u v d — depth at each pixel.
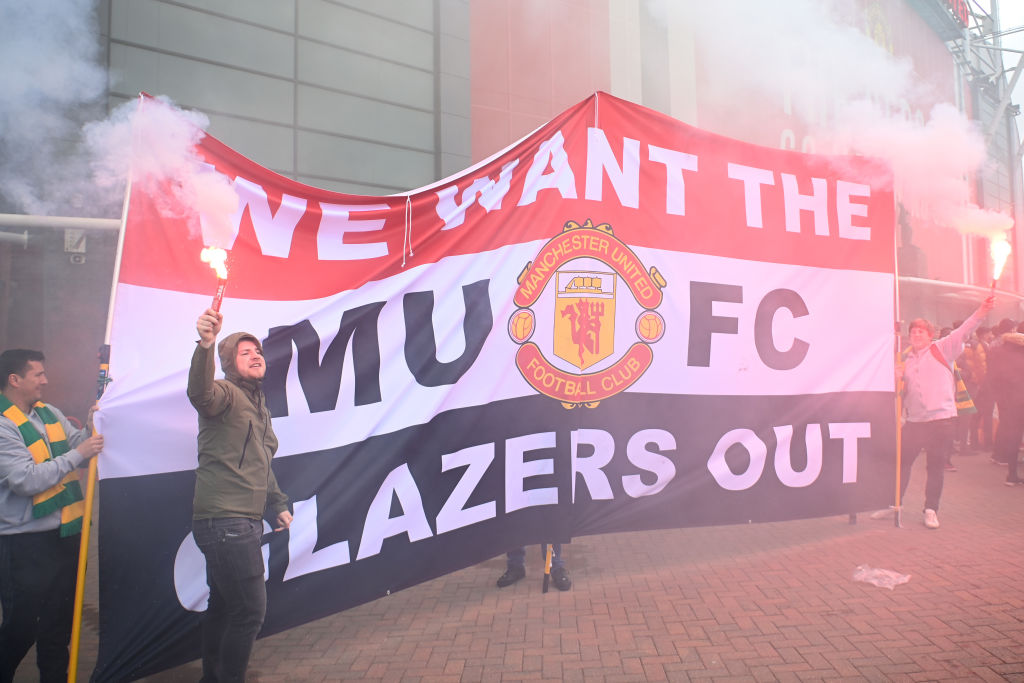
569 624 3.64
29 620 2.77
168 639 2.94
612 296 4.47
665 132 4.73
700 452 4.68
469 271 4.04
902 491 5.52
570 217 4.38
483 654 3.30
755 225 4.97
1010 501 6.32
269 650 3.41
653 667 3.11
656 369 4.59
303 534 3.35
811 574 4.34
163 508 2.96
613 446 4.43
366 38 12.23
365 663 3.24
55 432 3.03
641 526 4.48
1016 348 7.18
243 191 3.33
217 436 2.67
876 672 3.01
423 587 4.30
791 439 4.97
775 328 4.97
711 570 4.48
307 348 3.46
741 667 3.09
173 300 3.06
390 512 3.66
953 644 3.28
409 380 3.78
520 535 4.11
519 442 4.14
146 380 2.94
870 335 5.31
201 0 10.54
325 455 3.47
